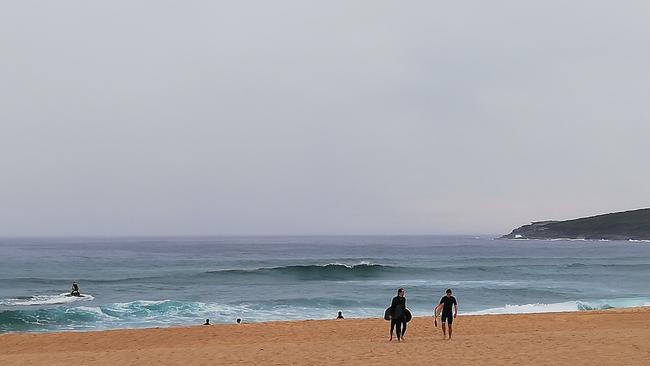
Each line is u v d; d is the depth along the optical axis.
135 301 38.34
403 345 16.20
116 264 84.00
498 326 22.98
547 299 40.19
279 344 18.06
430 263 84.12
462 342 16.50
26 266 79.75
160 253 122.62
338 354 14.67
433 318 25.88
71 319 29.81
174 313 31.89
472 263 84.25
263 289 48.31
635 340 15.82
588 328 21.80
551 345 15.21
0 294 45.53
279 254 116.25
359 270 64.44
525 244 195.00
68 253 123.31
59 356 16.02
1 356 16.36
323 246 168.62
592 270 69.38
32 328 27.62
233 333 22.33
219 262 87.94
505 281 55.19
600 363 12.20
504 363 12.55
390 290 46.03
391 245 179.12
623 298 39.47
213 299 40.47
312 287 49.75
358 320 25.67
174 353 16.02
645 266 75.12
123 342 20.69
